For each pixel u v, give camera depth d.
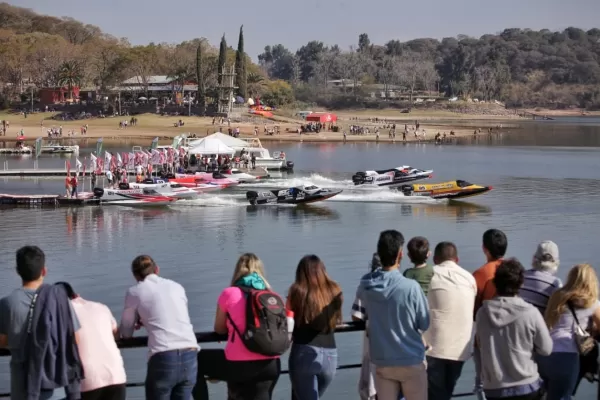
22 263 8.80
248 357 9.36
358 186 76.88
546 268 10.91
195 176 77.44
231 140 95.62
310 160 115.06
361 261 43.28
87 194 66.50
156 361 9.27
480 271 10.86
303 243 49.06
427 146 150.50
